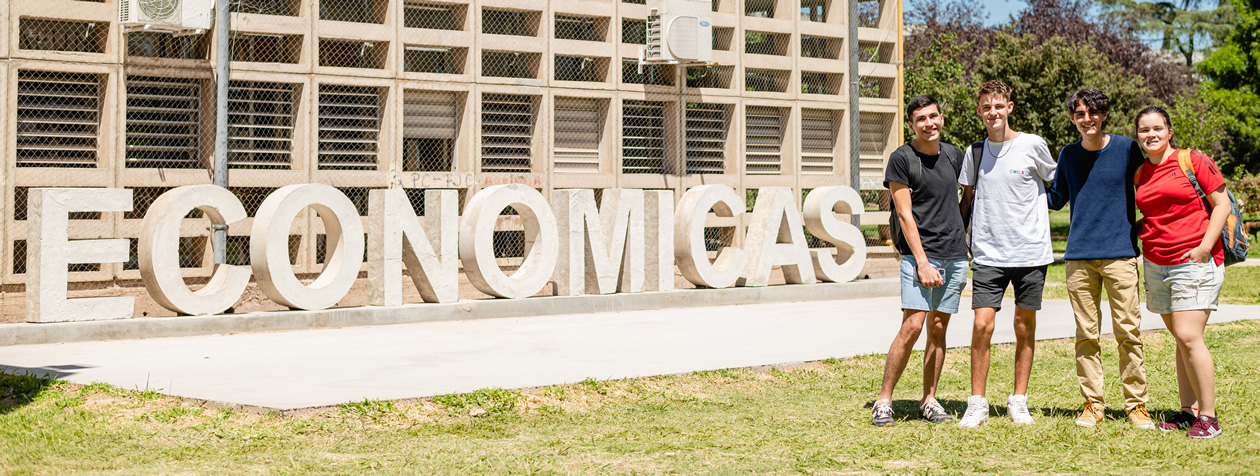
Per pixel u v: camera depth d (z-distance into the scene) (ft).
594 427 21.17
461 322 41.06
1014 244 20.84
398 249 41.32
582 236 45.62
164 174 43.11
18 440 19.03
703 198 48.57
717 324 40.19
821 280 53.57
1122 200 20.71
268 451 18.70
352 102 46.96
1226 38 145.79
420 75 47.24
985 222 21.04
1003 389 25.72
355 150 47.39
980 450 18.71
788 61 56.08
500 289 43.29
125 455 18.37
